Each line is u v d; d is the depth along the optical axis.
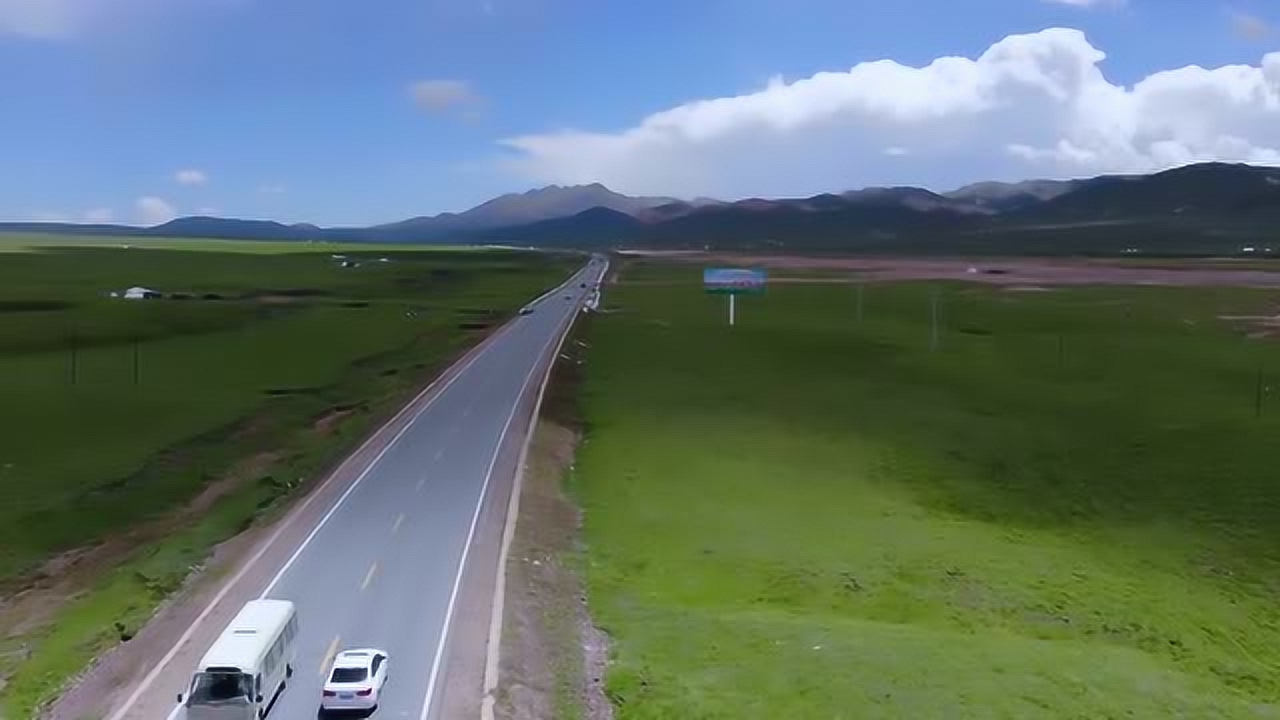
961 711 37.31
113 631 42.53
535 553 52.31
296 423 88.50
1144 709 39.91
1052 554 60.31
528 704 35.62
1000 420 92.62
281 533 54.38
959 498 70.88
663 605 47.38
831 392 105.38
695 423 89.06
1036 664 42.97
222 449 78.62
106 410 92.00
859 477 73.94
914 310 185.38
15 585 50.66
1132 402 100.62
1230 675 47.34
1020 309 184.00
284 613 37.00
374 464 69.88
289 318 164.12
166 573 49.78
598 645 41.97
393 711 34.50
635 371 116.38
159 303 174.00
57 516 61.22
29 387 101.75
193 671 37.62
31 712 35.56
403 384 105.88
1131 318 168.38
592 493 66.25
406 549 51.75
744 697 37.25
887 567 55.22
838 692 37.97
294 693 35.84
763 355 131.12
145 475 70.81
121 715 34.41
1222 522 66.81
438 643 40.12
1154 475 75.88
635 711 35.84
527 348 131.12
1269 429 88.56
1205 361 124.88
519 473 67.56
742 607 48.75
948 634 46.38
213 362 119.69
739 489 68.88
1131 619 52.12
